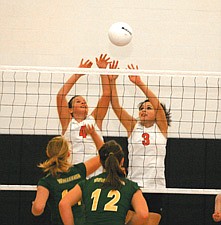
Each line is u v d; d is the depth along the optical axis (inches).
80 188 277.1
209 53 466.9
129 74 399.9
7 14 462.3
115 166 274.8
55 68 402.0
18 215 446.3
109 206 267.4
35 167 450.0
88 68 406.3
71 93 454.9
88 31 465.4
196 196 455.8
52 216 300.4
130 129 410.6
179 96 463.2
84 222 273.9
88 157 398.9
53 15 463.5
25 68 398.0
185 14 465.7
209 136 462.6
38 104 458.9
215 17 466.6
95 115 416.5
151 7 466.9
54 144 306.2
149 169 400.2
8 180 448.5
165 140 404.5
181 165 454.9
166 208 453.4
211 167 455.8
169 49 466.3
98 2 464.4
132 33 441.7
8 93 457.7
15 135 451.2
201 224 454.9
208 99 464.1
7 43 462.3
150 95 409.7
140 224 267.1
